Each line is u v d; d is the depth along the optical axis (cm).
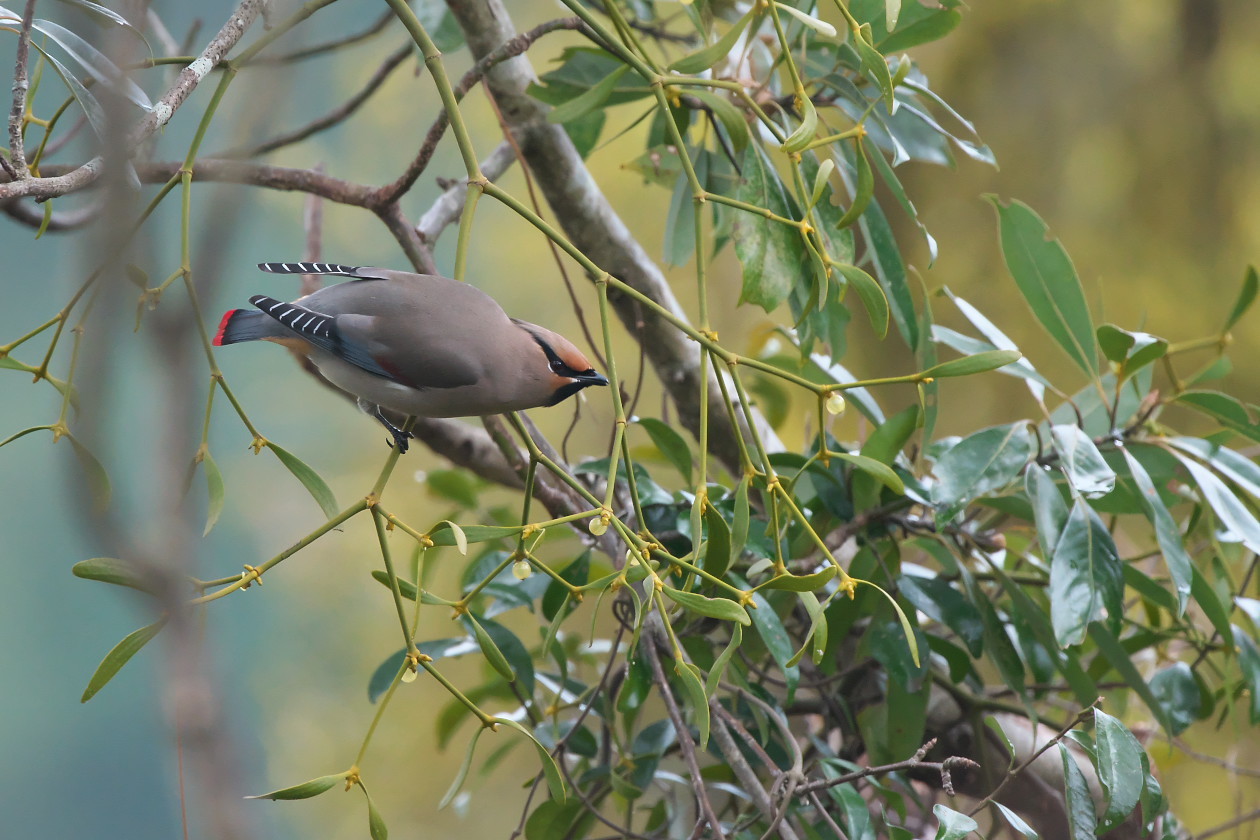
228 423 1725
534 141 822
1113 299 1545
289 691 1506
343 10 865
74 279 438
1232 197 1562
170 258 447
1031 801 737
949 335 688
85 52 446
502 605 757
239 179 322
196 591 425
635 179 1719
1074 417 727
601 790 732
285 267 608
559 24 585
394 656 731
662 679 597
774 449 891
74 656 1476
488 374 579
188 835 324
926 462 754
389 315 575
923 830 754
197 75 445
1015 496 678
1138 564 980
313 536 445
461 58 1633
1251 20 1571
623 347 1712
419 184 1711
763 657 737
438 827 1373
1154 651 852
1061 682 795
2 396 1516
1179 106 1574
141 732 1406
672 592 464
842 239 647
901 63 538
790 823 645
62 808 1412
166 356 302
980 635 680
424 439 865
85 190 445
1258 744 1055
